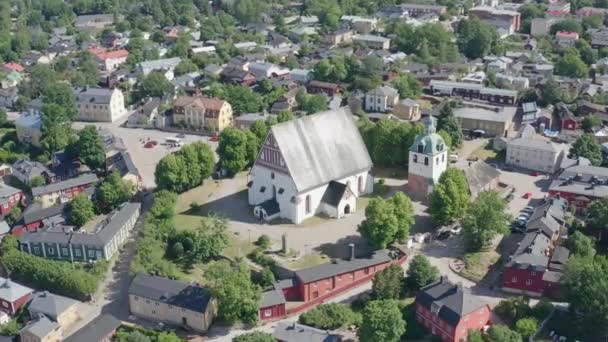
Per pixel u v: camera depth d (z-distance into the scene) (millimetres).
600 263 181000
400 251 197750
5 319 181250
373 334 155250
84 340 165500
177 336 169375
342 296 183375
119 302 187625
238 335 165625
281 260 196500
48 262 197750
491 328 158625
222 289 170500
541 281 176500
